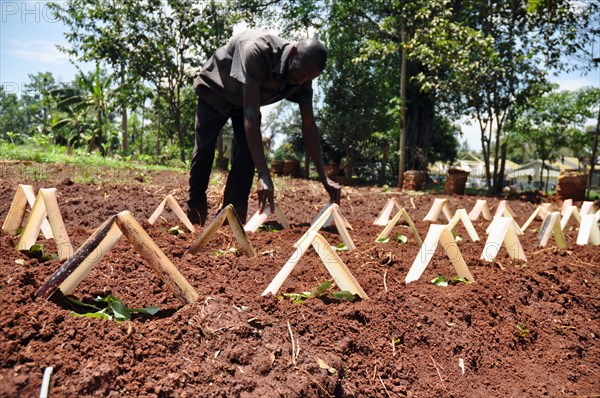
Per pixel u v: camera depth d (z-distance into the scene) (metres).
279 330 2.27
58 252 2.81
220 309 2.25
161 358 1.96
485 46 14.06
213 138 4.88
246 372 2.00
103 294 2.48
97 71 20.23
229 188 5.04
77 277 2.27
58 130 23.72
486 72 14.55
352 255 3.79
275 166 18.94
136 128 34.00
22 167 8.84
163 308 2.40
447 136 33.12
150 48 19.03
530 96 15.16
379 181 23.39
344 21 21.11
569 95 27.83
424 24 15.78
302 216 7.43
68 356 1.81
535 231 6.47
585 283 3.83
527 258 4.26
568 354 2.97
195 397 1.84
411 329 2.65
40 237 3.55
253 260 3.34
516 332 2.98
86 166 10.40
